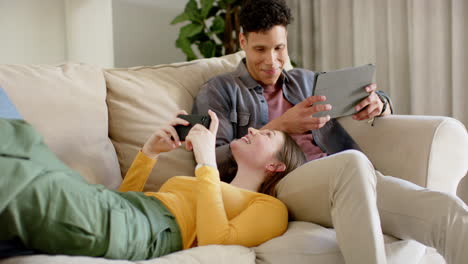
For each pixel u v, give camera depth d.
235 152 1.57
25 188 0.94
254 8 1.82
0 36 2.83
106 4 2.86
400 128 1.66
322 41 3.25
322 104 1.59
